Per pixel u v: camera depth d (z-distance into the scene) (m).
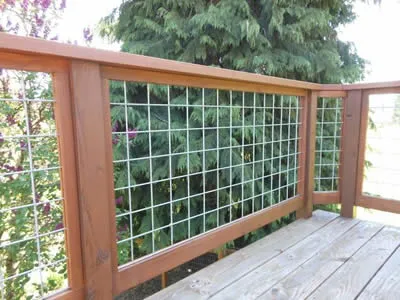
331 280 1.37
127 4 3.17
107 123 1.04
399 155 2.18
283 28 2.85
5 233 1.61
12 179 1.59
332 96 2.17
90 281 1.02
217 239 1.55
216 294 1.28
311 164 2.20
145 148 2.57
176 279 3.05
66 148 0.94
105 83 1.02
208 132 2.72
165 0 2.93
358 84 2.05
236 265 1.54
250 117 2.67
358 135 2.12
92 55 0.93
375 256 1.61
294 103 2.50
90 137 0.98
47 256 1.60
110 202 1.08
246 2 2.75
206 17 2.69
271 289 1.31
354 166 2.17
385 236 1.89
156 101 2.85
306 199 2.22
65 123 0.93
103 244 1.05
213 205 2.77
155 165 2.58
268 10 2.86
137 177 2.58
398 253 1.65
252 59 2.83
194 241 1.43
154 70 1.14
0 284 1.17
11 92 1.64
